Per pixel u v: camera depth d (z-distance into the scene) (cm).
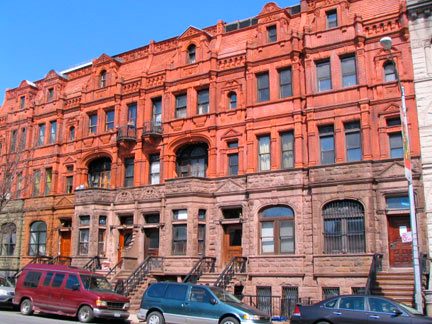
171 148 3422
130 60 3925
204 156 3369
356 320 1630
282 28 3127
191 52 3547
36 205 4012
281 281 2733
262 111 3073
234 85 3241
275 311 2644
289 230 2820
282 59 3067
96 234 3497
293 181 2831
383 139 2653
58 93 4238
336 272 2562
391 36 2761
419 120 2558
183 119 3391
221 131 3219
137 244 3381
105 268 3394
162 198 3331
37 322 2011
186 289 1953
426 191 2461
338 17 2945
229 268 2767
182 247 3072
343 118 2777
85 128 3928
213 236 3080
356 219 2602
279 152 2975
